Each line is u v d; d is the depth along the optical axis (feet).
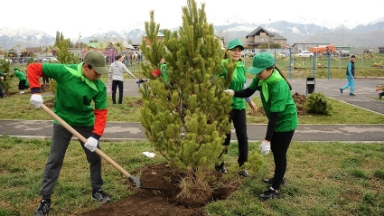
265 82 14.61
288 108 14.78
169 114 13.55
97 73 12.89
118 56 41.98
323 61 135.85
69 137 13.89
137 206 14.16
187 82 14.15
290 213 13.76
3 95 47.85
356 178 17.47
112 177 17.22
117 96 51.37
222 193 15.64
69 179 17.02
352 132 28.30
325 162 19.81
